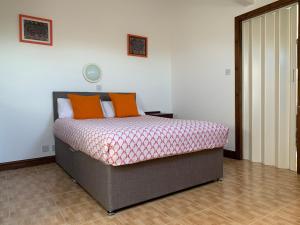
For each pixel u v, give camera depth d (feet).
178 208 6.34
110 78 13.12
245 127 11.11
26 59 10.61
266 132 10.18
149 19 14.49
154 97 14.97
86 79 12.26
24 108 10.65
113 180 5.99
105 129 6.58
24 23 10.50
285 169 9.57
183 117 14.69
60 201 6.88
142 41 14.25
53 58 11.30
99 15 12.59
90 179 6.98
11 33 10.21
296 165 9.19
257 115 10.53
